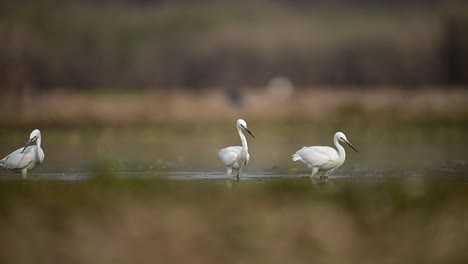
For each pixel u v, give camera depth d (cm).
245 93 6000
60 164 2828
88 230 1628
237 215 1697
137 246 1568
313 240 1590
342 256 1536
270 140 3962
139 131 4253
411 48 7275
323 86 7262
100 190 1900
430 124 4416
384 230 1631
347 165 2769
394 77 7225
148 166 2772
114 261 1522
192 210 1723
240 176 2428
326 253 1545
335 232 1625
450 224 1639
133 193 1861
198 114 4838
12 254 1544
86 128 4366
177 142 3872
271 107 5059
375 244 1581
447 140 3844
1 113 4653
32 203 1761
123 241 1588
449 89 6391
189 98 5422
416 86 6975
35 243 1580
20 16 7162
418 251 1552
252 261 1518
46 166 2755
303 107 5006
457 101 5175
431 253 1548
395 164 2797
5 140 3853
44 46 7138
